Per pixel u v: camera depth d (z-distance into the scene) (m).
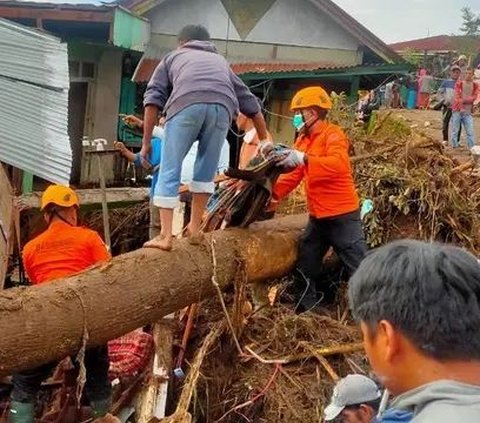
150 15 13.23
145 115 4.32
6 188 3.96
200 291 4.33
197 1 13.44
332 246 5.15
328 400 4.32
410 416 1.34
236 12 13.71
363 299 1.41
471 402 1.23
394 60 13.82
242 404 4.36
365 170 6.24
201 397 4.53
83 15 9.52
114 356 4.58
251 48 13.91
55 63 3.61
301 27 13.91
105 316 3.68
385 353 1.37
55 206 4.11
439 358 1.31
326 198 4.93
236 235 4.78
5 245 3.82
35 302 3.43
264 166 4.57
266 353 4.69
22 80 3.40
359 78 12.55
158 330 4.62
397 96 17.61
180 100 4.05
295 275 5.41
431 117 14.45
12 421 4.01
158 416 4.28
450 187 6.04
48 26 10.19
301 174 5.19
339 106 8.07
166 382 4.41
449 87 11.55
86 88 11.34
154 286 3.96
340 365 4.69
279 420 4.24
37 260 4.09
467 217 6.08
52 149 2.96
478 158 7.20
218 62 4.23
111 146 11.36
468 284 1.34
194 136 4.11
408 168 6.23
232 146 11.94
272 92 13.12
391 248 1.44
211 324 4.88
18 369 3.41
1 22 3.89
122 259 3.97
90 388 4.20
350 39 13.91
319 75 12.04
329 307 5.59
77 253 4.09
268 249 4.92
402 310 1.33
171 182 4.09
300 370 4.57
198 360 4.35
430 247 1.43
